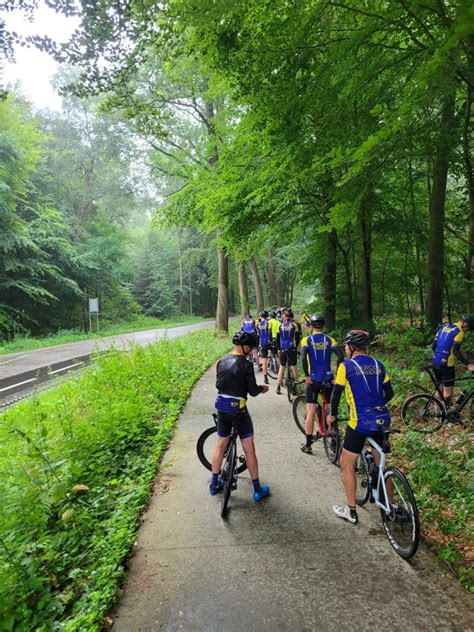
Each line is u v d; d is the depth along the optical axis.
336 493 4.67
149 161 24.84
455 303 13.37
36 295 30.08
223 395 4.56
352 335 3.97
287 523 4.07
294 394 9.16
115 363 10.90
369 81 5.08
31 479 4.20
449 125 6.19
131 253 58.12
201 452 5.29
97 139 29.06
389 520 3.71
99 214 43.59
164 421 7.51
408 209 13.66
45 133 36.84
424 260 15.02
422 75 3.21
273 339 10.73
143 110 6.99
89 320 35.69
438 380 7.09
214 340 21.42
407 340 9.83
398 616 2.83
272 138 6.19
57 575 3.54
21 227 27.22
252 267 32.66
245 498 4.64
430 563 3.38
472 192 8.64
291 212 11.94
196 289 65.06
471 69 3.90
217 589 3.17
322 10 4.43
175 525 4.12
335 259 13.29
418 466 5.11
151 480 5.15
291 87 5.15
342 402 7.52
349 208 5.10
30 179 32.84
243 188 10.45
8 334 27.14
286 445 6.26
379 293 16.42
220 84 7.88
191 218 19.08
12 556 3.45
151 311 54.72
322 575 3.28
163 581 3.29
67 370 15.94
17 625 3.02
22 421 6.95
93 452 5.95
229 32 4.83
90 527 4.15
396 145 4.96
